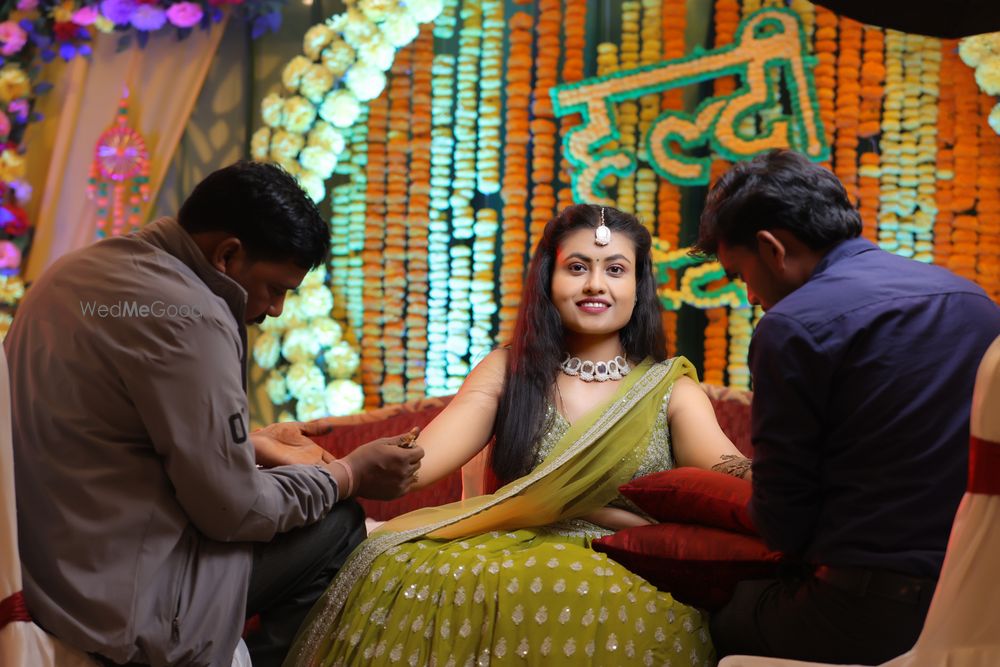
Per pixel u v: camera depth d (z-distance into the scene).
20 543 1.94
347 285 3.71
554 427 2.62
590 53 3.66
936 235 3.48
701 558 2.16
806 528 1.94
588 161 3.52
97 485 1.96
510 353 2.76
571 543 2.40
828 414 1.92
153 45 3.81
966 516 1.57
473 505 2.52
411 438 2.41
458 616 2.17
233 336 2.07
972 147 3.43
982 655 1.53
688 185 3.52
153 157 3.78
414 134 3.69
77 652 1.90
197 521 2.03
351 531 2.39
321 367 3.71
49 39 3.80
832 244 2.05
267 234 2.13
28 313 2.06
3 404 1.74
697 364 3.62
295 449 2.51
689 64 3.48
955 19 2.15
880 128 3.48
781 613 1.97
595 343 2.74
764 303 2.14
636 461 2.54
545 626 2.13
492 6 3.60
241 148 3.81
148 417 1.97
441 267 3.66
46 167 3.79
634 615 2.13
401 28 3.58
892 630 1.81
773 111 3.48
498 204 3.69
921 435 1.83
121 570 1.94
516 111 3.59
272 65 3.82
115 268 2.04
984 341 1.88
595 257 2.70
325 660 2.24
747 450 3.25
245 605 2.11
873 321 1.88
